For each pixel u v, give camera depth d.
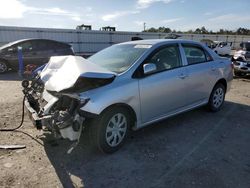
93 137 3.65
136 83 3.95
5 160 3.62
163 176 3.28
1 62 12.23
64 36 24.03
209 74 5.38
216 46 26.03
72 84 3.35
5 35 20.83
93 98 3.46
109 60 4.47
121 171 3.39
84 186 3.08
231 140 4.39
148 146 4.11
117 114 3.80
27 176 3.24
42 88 4.12
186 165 3.54
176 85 4.60
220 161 3.66
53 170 3.40
